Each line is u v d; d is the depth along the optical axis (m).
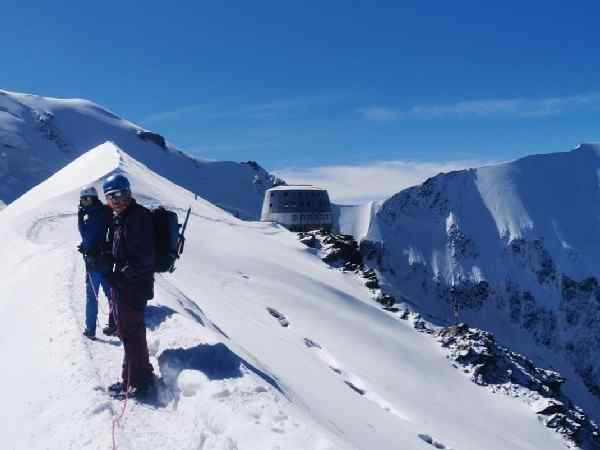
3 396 7.89
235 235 62.75
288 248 73.31
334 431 11.09
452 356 55.75
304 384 18.06
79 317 10.09
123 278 7.08
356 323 50.41
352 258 81.00
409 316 63.62
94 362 8.11
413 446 17.23
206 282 38.44
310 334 41.12
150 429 6.41
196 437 6.08
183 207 64.69
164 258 7.48
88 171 60.41
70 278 12.98
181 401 6.87
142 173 73.12
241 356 11.21
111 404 6.80
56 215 30.70
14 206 59.97
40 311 11.00
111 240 7.66
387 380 38.66
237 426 5.98
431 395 41.09
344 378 32.94
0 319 11.80
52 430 6.51
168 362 7.68
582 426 49.66
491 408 47.09
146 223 7.03
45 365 8.31
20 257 19.59
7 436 6.79
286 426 6.16
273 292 47.69
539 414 49.78
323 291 55.56
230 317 26.31
